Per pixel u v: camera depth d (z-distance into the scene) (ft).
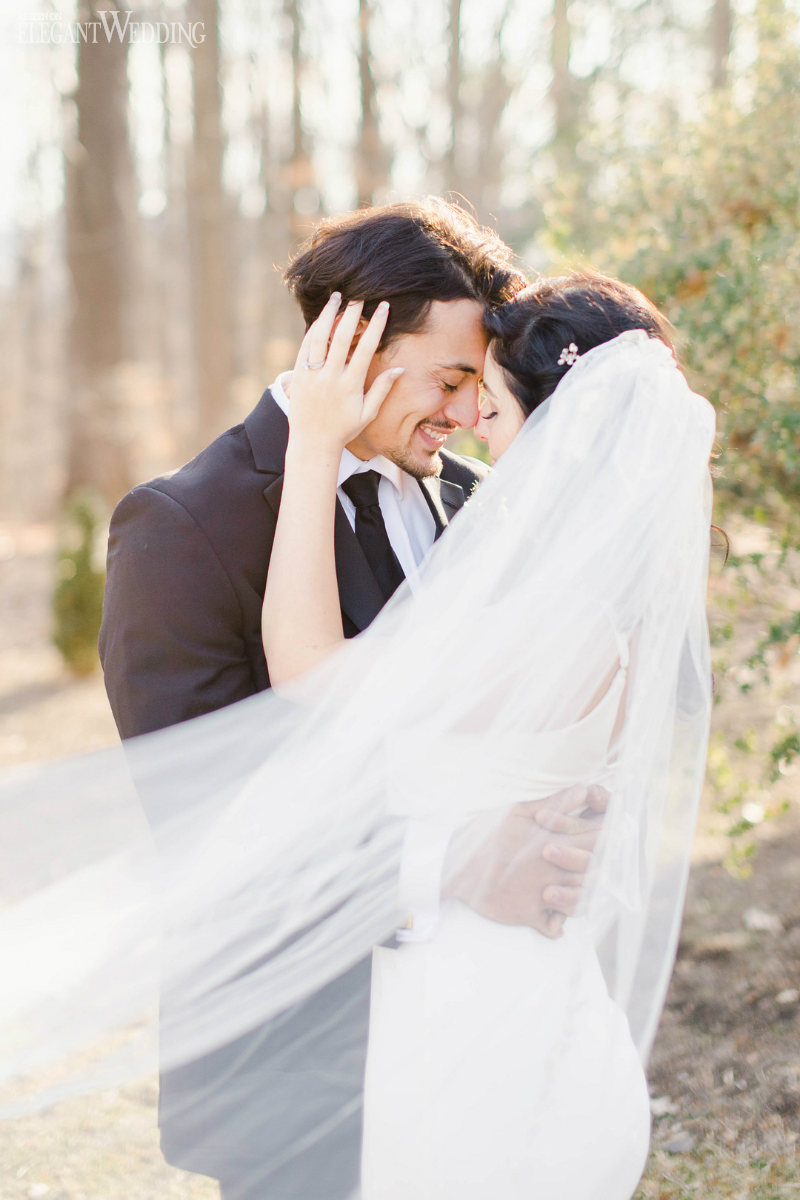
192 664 5.10
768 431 8.83
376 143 40.34
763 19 10.84
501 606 4.48
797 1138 7.59
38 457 64.08
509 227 32.50
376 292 5.13
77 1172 5.15
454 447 11.08
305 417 5.09
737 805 9.87
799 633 8.79
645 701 4.62
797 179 9.84
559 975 4.59
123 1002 4.55
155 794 4.89
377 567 5.61
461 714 4.56
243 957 4.67
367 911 4.66
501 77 41.57
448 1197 4.45
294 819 4.71
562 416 4.58
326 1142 4.76
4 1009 4.45
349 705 4.73
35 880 4.68
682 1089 8.38
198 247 48.26
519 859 4.59
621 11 32.04
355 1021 4.77
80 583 24.67
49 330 71.77
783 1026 8.88
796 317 9.07
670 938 5.20
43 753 18.78
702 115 11.25
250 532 5.23
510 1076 4.46
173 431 49.78
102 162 38.11
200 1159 4.78
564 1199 4.46
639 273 10.07
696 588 4.79
